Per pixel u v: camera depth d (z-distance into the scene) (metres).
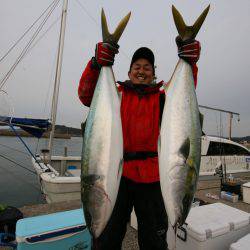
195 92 2.16
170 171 1.90
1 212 4.11
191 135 2.00
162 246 2.37
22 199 9.33
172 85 2.15
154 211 2.40
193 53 2.16
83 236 2.99
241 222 3.17
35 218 3.11
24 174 13.98
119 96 2.15
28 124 7.32
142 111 2.50
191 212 3.42
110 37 2.23
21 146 30.09
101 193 1.88
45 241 2.78
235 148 10.69
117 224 2.38
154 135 2.46
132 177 2.41
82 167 1.99
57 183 6.68
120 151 1.99
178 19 2.18
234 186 6.84
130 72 2.74
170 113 2.05
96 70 2.38
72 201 5.76
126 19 2.20
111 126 1.99
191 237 2.94
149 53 2.64
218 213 3.40
